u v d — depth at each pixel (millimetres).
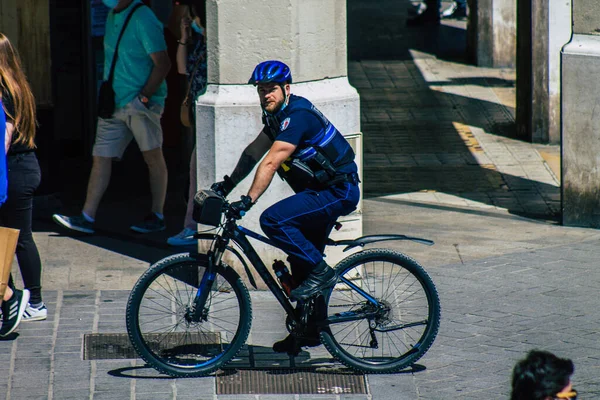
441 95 51125
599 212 29672
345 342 19234
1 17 28016
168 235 28094
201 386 17969
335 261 23703
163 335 18953
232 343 18453
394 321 18875
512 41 57781
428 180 36625
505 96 50938
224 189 18250
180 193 32938
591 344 20078
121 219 29672
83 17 36312
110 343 19922
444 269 25156
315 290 18000
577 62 29016
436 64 59062
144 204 31516
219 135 22469
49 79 29094
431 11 71750
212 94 22656
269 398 17516
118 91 27078
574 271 24953
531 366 10695
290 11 22172
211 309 18859
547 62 41688
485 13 57500
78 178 34906
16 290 19969
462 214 31719
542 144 42094
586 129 29312
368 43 65125
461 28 70625
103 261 25500
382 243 27656
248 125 22453
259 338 20391
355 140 23297
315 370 18875
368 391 17922
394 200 33719
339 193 17812
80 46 36562
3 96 19312
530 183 36125
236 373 18641
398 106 48906
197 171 22922
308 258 17891
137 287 17953
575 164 29625
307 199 17750
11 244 18656
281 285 18609
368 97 50750
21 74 19562
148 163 27922
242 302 18422
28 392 17469
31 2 28266
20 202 20078
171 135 38844
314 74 22703
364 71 56812
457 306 22344
